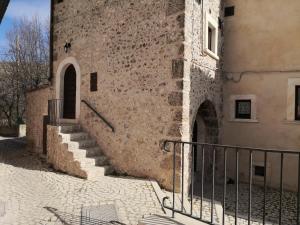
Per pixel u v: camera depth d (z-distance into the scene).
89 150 7.39
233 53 8.34
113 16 7.48
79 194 5.43
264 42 7.84
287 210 5.90
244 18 8.17
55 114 8.69
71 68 9.01
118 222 4.13
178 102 6.09
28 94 11.17
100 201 5.05
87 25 8.21
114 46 7.44
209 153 8.22
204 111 8.07
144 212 4.55
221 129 8.40
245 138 8.08
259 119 7.88
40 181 6.34
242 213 5.43
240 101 8.30
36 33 18.94
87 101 8.15
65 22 8.93
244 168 8.06
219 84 8.23
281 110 7.57
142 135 6.77
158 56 6.47
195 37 6.66
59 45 9.15
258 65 7.92
